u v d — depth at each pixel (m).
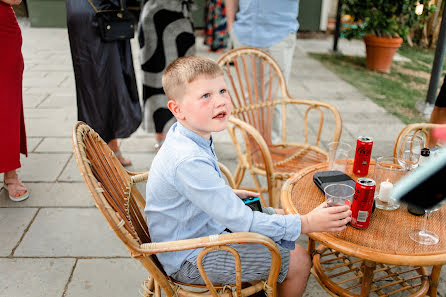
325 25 9.15
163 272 1.58
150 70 3.29
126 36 2.91
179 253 1.52
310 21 9.11
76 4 2.72
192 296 1.50
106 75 2.96
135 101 3.24
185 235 1.53
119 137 3.19
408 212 1.65
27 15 9.71
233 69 5.82
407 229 1.54
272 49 3.18
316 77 6.04
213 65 1.46
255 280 1.55
